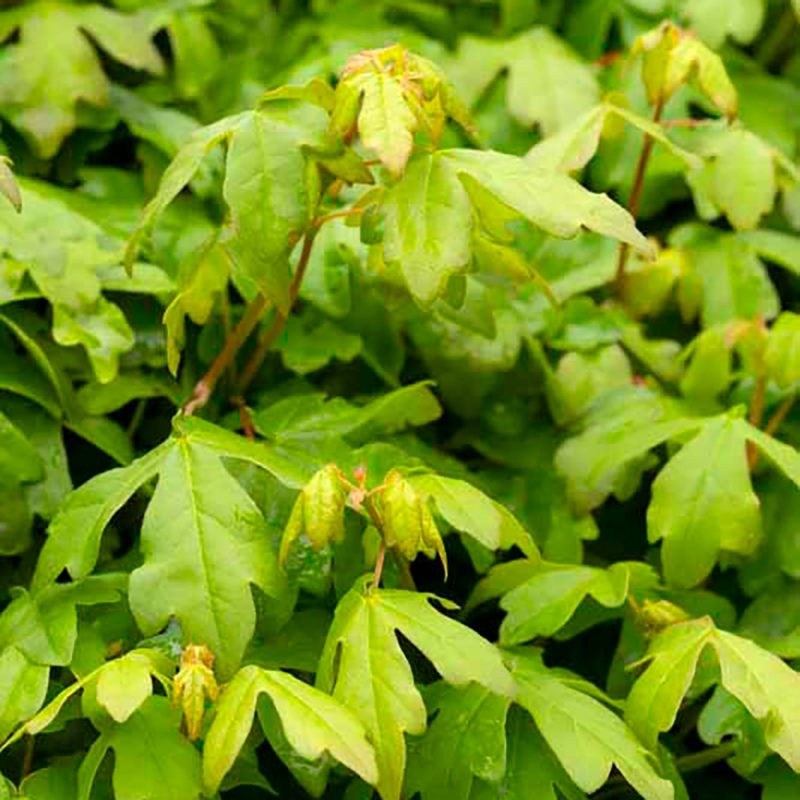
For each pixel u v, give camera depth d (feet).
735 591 2.29
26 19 2.37
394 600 1.96
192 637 1.95
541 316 2.35
